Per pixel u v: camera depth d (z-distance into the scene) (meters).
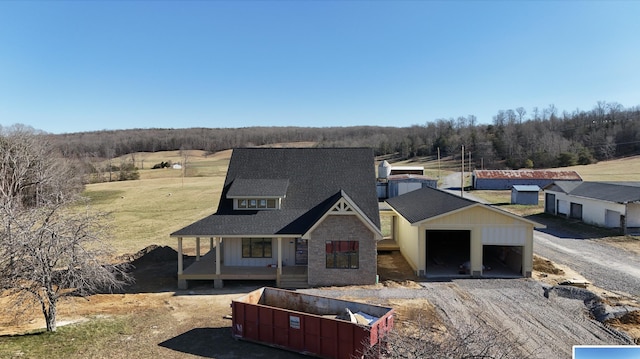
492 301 19.03
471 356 10.18
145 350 14.23
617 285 21.22
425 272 23.89
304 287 21.70
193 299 20.16
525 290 20.66
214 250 28.62
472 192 66.81
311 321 13.88
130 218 48.56
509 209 51.03
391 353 11.34
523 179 68.31
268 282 22.92
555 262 26.23
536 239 33.56
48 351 13.86
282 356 13.98
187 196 67.19
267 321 14.74
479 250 23.27
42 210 16.73
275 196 24.11
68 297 17.84
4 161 47.62
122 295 20.75
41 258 14.72
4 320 17.19
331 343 13.50
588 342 14.48
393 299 19.47
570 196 42.91
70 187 57.88
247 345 14.85
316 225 21.70
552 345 14.27
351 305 15.84
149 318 17.47
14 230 14.66
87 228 16.75
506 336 14.94
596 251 29.23
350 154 27.92
